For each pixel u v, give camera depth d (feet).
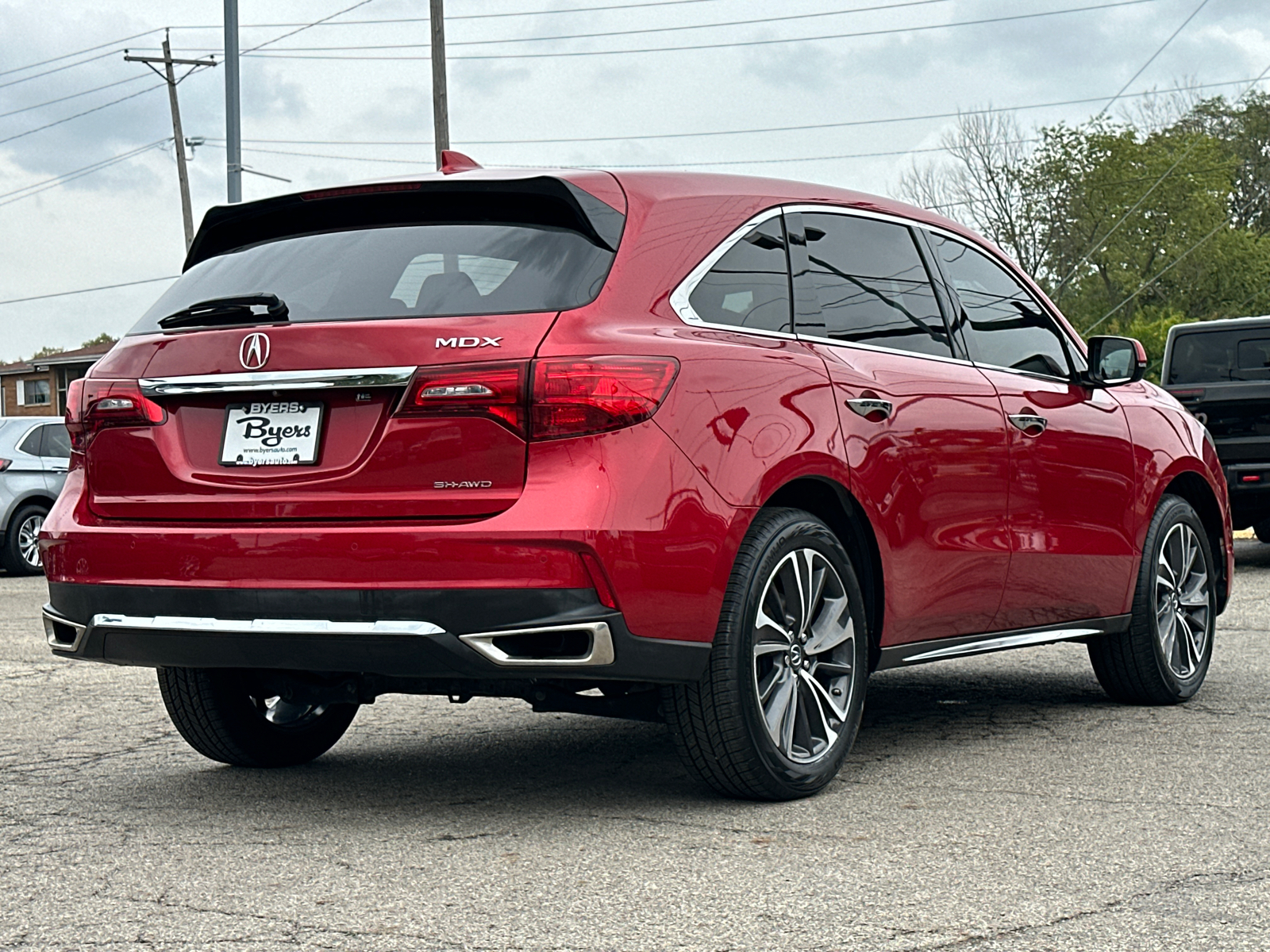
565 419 12.21
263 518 12.92
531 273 13.05
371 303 13.17
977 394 16.53
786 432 13.67
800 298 14.90
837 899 10.79
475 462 12.30
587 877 11.50
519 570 12.04
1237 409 40.88
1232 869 11.49
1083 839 12.45
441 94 90.02
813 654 14.32
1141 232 212.64
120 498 13.76
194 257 15.28
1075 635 18.25
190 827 13.55
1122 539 18.81
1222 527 21.15
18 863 12.30
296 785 15.46
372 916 10.58
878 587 15.12
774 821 13.26
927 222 17.43
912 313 16.39
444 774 15.94
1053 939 9.80
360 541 12.36
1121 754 16.28
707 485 12.85
